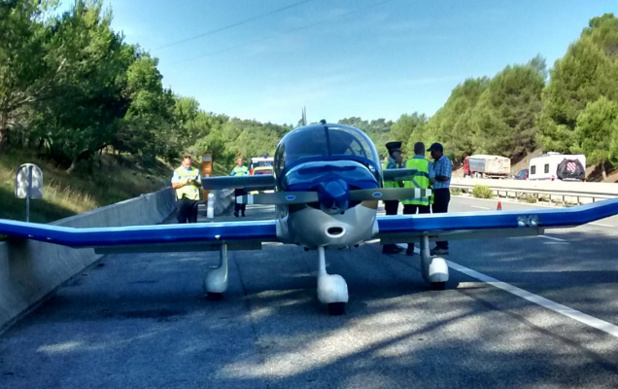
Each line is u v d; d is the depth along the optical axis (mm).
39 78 15570
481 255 10992
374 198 6773
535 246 12008
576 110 55812
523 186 30562
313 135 7625
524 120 76312
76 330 6246
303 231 6938
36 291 7656
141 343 5727
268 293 8070
